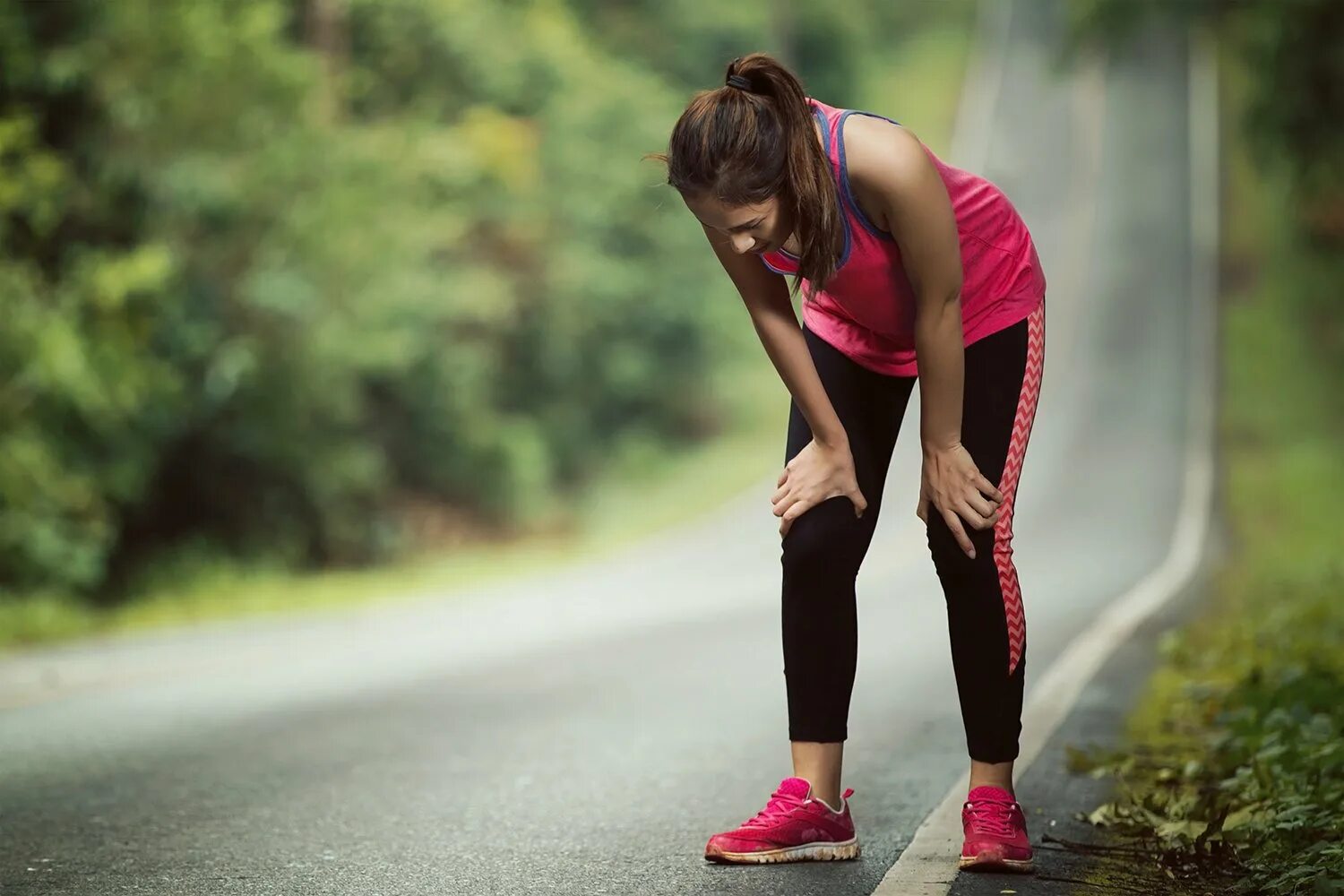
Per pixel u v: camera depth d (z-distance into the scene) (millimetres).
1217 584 14484
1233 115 54375
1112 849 4008
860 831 4344
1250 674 6609
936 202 3404
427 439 28484
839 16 52656
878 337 3766
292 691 8602
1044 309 3832
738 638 10672
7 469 16750
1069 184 50500
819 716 3912
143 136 19156
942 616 11977
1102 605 12312
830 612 3873
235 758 6070
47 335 16547
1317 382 35812
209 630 12617
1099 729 5957
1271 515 23656
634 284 35000
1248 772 4543
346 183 21906
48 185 17344
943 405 3639
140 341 18156
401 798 5047
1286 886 3479
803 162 3322
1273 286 42156
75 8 18281
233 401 21453
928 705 7031
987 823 3768
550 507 30984
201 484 22438
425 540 27453
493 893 3699
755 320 3766
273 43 20781
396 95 30406
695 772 5438
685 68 43375
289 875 3947
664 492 33219
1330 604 9492
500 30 32188
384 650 11000
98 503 18609
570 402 34938
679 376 37969
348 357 22109
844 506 3797
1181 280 43156
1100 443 30984
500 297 29609
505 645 10977
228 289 20891
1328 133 25047
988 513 3686
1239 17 26938
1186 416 33125
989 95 57406
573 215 33562
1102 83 57438
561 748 6055
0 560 17016
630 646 10406
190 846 4363
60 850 4344
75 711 7922
